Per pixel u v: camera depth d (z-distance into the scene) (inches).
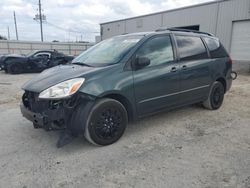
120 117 141.7
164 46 162.7
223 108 215.2
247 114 197.5
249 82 377.4
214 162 118.7
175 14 810.2
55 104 124.4
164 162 119.6
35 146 140.6
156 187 99.4
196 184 100.9
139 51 148.7
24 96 145.1
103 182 104.0
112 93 134.6
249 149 132.9
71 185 102.3
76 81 126.0
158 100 157.5
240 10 606.5
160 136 152.3
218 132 158.4
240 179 104.0
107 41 179.3
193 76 178.5
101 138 135.6
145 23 954.1
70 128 128.6
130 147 137.2
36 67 566.9
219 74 203.2
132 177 107.2
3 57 562.9
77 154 129.6
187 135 153.6
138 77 144.7
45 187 101.3
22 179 107.1
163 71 157.2
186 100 178.7
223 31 658.2
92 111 129.6
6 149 137.2
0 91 319.3
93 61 155.1
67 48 1455.5
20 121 186.2
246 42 606.9
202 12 713.6
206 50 194.1
